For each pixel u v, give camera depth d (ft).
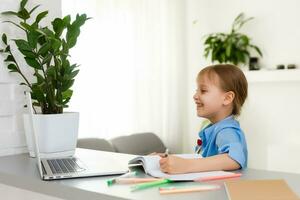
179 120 14.11
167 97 13.96
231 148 3.91
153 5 13.48
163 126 13.97
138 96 13.16
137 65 13.10
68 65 4.77
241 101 4.91
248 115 12.94
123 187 3.15
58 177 3.48
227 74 4.76
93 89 11.91
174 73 14.02
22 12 4.88
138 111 13.19
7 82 5.04
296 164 11.14
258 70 12.11
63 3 11.06
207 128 4.66
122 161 4.44
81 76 11.59
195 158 3.84
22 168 4.09
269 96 12.55
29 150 4.85
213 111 4.74
